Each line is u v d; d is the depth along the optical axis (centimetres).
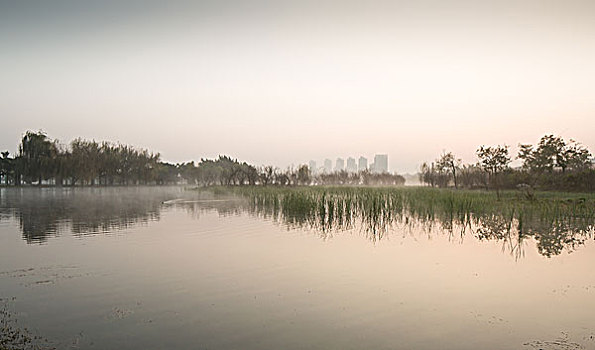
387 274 816
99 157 6512
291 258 958
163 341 509
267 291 707
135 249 1065
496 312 609
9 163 5853
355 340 512
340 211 1711
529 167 3238
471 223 1536
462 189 3625
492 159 3275
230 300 661
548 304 642
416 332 536
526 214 1745
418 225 1500
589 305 637
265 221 1647
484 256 975
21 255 992
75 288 723
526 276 801
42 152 5878
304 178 4878
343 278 787
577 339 516
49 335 525
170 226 1503
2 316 591
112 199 3177
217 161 9556
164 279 781
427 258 957
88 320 576
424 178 4612
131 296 680
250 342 506
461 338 519
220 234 1310
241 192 3672
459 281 765
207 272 833
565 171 3128
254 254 1002
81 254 1004
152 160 7744
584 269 852
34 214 1942
